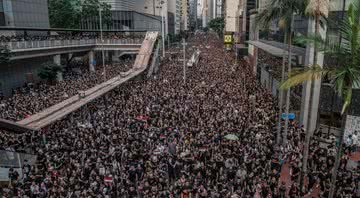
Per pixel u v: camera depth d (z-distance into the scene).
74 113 27.20
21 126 18.16
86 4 78.19
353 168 17.03
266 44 43.94
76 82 41.09
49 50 46.62
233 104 29.88
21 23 50.81
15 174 16.97
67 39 52.47
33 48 41.72
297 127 24.92
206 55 85.94
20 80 45.78
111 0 92.88
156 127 23.62
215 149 18.84
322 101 24.92
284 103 31.78
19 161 18.11
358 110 22.41
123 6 96.50
